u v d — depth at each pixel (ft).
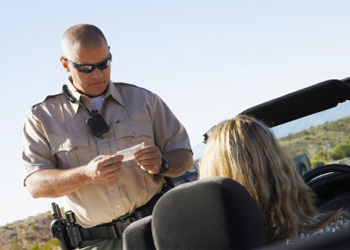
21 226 99.25
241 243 9.73
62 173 17.22
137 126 18.08
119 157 16.62
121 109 18.10
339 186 16.20
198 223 9.95
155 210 10.37
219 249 9.82
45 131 17.88
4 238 93.91
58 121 17.92
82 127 17.87
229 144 11.21
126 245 11.24
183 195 10.05
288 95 16.67
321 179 16.22
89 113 17.87
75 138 17.75
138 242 11.11
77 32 17.60
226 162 11.19
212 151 11.35
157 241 10.41
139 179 17.75
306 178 16.42
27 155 17.94
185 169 18.48
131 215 17.81
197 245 9.98
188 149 18.62
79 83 17.75
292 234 11.07
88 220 17.78
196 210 9.96
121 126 17.92
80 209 17.75
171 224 10.19
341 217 11.25
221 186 9.79
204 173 11.43
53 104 18.02
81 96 17.81
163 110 18.70
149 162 16.98
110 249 17.83
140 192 17.76
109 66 17.83
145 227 11.10
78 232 18.02
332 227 11.13
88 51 17.42
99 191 17.58
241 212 9.77
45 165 17.76
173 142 18.65
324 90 16.53
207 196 9.86
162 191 18.26
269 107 16.84
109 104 18.06
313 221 11.23
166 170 17.38
